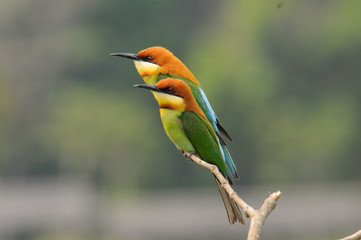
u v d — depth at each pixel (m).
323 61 39.03
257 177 37.75
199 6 44.06
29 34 41.91
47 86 40.00
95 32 41.22
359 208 30.77
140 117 38.75
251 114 37.97
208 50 40.25
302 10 40.59
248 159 38.03
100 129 37.72
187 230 30.91
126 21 42.00
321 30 39.50
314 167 37.16
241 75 38.47
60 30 42.06
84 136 37.56
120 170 37.53
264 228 30.09
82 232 29.16
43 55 40.94
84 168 37.34
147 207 34.56
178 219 31.69
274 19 40.72
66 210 28.62
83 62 40.78
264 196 36.25
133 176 37.56
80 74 40.88
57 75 40.69
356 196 33.06
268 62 39.84
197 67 39.56
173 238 31.80
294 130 37.44
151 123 39.03
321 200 32.81
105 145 37.66
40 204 28.42
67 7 42.25
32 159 38.00
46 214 28.11
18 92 38.97
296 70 39.72
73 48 41.00
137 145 37.62
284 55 39.91
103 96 39.56
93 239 29.81
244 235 30.08
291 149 37.28
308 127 37.72
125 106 38.97
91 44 40.88
